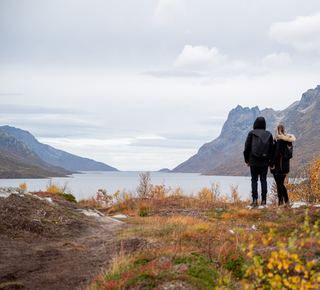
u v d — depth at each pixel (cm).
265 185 1174
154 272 549
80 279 618
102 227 1238
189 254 670
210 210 1399
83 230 1137
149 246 777
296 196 1759
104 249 829
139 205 1719
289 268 495
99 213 1538
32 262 721
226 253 660
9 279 614
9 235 914
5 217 1002
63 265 702
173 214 1408
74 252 814
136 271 572
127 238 905
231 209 1419
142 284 519
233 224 1051
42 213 1158
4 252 780
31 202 1220
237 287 521
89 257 766
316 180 1717
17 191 1285
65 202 1509
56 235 1000
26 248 834
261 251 619
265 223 992
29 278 623
